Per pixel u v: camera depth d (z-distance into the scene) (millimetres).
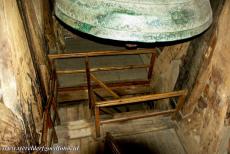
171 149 4035
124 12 1802
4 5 2449
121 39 1849
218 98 3148
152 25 1812
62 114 5258
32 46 3555
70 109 5395
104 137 4125
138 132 4258
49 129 3670
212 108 3297
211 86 3301
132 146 4027
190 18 1922
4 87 2303
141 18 1797
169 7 1835
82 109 5406
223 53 3006
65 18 2078
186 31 1931
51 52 5648
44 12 5199
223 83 3027
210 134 3340
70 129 4246
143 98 3645
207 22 2145
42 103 3719
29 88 3072
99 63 6102
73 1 2025
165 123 4406
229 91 2922
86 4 1925
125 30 1818
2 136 2316
